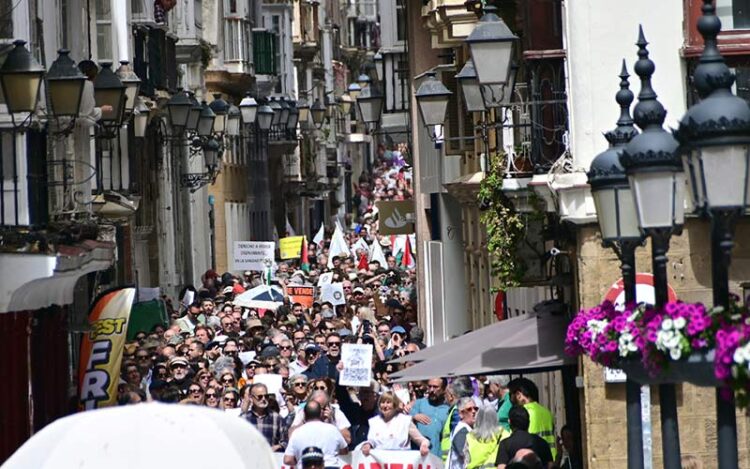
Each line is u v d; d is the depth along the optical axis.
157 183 111.62
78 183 65.00
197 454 20.66
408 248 139.75
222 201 150.62
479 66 47.09
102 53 86.12
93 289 75.06
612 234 32.50
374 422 52.69
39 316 63.16
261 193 168.00
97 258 62.59
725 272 27.08
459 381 53.84
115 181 77.50
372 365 63.31
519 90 55.03
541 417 47.53
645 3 45.66
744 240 45.00
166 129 109.69
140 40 97.50
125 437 20.70
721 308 27.23
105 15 86.25
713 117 26.27
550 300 52.97
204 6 150.38
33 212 56.03
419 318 103.19
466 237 87.12
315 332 80.94
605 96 45.69
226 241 152.00
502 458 43.88
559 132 47.59
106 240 71.31
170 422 20.80
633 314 31.27
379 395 58.72
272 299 92.00
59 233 57.56
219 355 71.06
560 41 47.66
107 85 68.31
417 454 52.12
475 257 83.38
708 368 27.53
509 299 72.00
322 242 180.88
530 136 50.78
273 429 53.75
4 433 57.25
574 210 45.22
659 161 29.45
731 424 27.12
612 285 45.47
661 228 29.56
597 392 45.91
